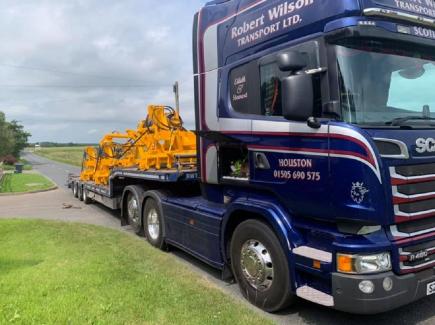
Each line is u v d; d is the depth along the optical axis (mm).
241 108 5355
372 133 3910
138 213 8953
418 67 4527
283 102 4199
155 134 9148
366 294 3818
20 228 9609
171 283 5660
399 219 3916
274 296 4762
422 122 4344
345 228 4082
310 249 4379
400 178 3918
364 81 4148
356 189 3865
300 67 4230
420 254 4047
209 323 4410
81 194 16156
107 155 12883
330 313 4898
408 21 4383
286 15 4703
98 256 6957
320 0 4309
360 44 4180
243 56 5324
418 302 5145
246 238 5145
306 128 4312
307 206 4359
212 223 5922
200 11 6270
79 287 5406
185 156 8188
